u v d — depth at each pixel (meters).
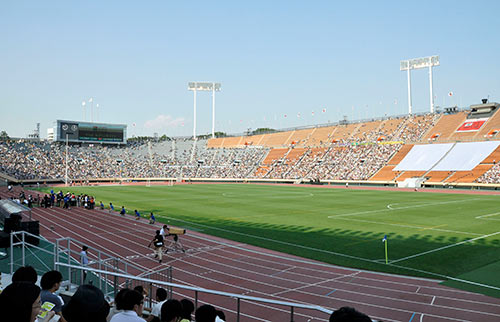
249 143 142.75
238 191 80.81
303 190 83.62
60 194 53.78
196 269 21.98
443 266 22.55
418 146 103.25
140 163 129.25
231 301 16.72
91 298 3.98
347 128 128.50
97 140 129.12
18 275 6.24
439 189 82.75
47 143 122.81
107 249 26.91
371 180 98.00
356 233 33.06
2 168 100.31
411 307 16.00
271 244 28.77
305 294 17.73
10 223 24.89
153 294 15.52
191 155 139.38
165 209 50.12
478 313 15.34
